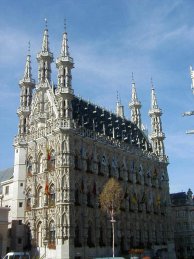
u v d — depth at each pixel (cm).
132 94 12206
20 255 5516
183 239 12562
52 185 7475
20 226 7669
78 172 7612
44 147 7906
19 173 8206
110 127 9712
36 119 8369
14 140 8619
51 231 7181
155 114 11444
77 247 7075
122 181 8956
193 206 12900
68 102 7875
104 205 7538
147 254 9006
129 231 8644
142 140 11025
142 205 9488
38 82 8688
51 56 8925
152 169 10450
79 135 7856
